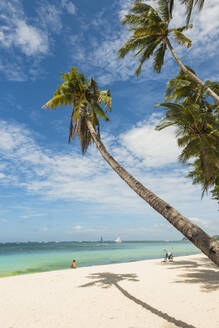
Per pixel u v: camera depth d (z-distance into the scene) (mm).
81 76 13242
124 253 47219
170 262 22219
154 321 6516
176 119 13086
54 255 43594
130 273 15742
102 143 9727
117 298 9172
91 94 13391
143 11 12508
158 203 5535
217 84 12812
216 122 12734
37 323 6609
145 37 12422
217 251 3707
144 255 40625
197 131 13625
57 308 8070
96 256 39250
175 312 7258
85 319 6852
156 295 9500
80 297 9500
